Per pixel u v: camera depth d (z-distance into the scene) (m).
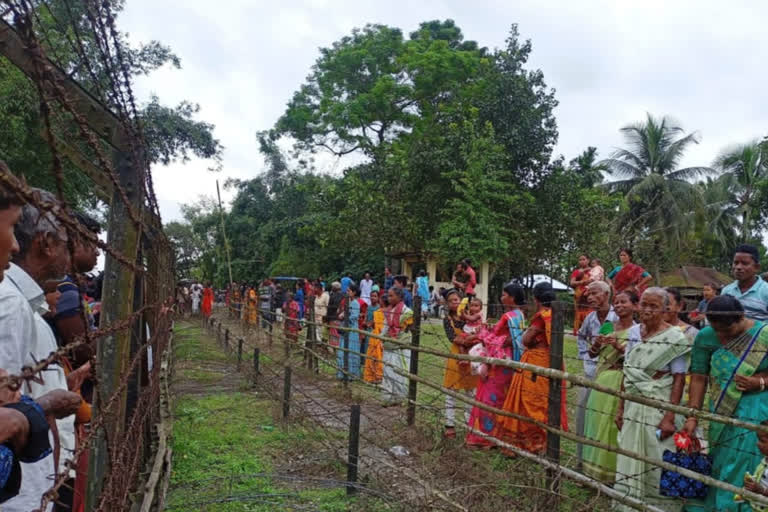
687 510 3.71
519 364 4.37
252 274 36.47
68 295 2.66
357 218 22.55
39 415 1.41
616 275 7.61
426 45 30.09
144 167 2.56
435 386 5.27
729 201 28.20
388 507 4.30
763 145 27.80
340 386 8.36
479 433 4.69
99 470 2.36
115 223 2.45
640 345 4.07
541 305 5.27
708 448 3.63
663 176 27.12
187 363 11.64
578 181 21.20
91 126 2.30
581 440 3.78
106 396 2.45
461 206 19.25
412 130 29.78
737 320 3.43
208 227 40.81
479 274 20.47
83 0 1.68
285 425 6.54
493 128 20.73
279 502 4.47
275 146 39.22
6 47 1.48
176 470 5.07
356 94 31.05
